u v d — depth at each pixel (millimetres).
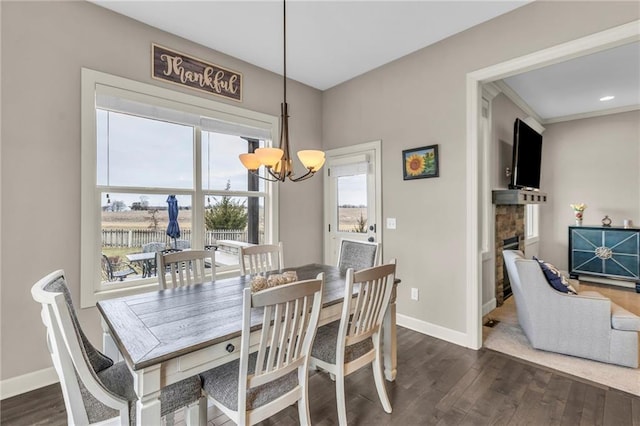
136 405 1198
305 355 1446
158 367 1116
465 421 1751
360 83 3635
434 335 2951
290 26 2646
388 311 2141
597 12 2045
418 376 2227
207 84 2988
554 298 2535
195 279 2232
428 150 2967
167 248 2809
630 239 4438
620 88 3990
